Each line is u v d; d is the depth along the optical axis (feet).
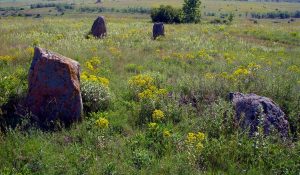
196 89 32.63
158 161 20.39
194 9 171.63
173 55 52.44
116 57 49.29
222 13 394.11
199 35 85.61
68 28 92.22
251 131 23.27
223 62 48.14
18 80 29.19
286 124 24.54
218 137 23.79
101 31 76.74
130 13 366.22
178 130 25.18
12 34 72.64
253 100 25.03
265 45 76.07
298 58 57.16
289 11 424.46
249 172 19.54
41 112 25.17
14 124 24.13
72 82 25.49
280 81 33.68
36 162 19.36
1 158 19.93
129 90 32.63
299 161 20.29
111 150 21.56
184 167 19.31
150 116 27.25
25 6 487.61
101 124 23.81
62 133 23.66
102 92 28.89
